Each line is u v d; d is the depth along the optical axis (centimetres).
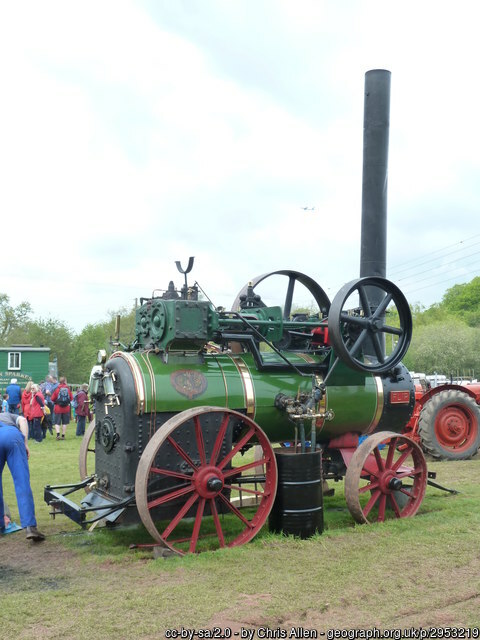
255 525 533
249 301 650
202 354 576
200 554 491
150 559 495
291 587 416
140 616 375
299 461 540
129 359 544
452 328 5388
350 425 639
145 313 582
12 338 5512
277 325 606
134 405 522
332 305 575
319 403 608
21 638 348
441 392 1032
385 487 593
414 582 422
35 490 791
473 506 646
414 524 574
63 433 1429
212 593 408
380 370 599
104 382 550
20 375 2677
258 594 405
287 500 537
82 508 502
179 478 520
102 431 563
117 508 510
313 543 516
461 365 5094
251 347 587
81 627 360
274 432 601
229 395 560
